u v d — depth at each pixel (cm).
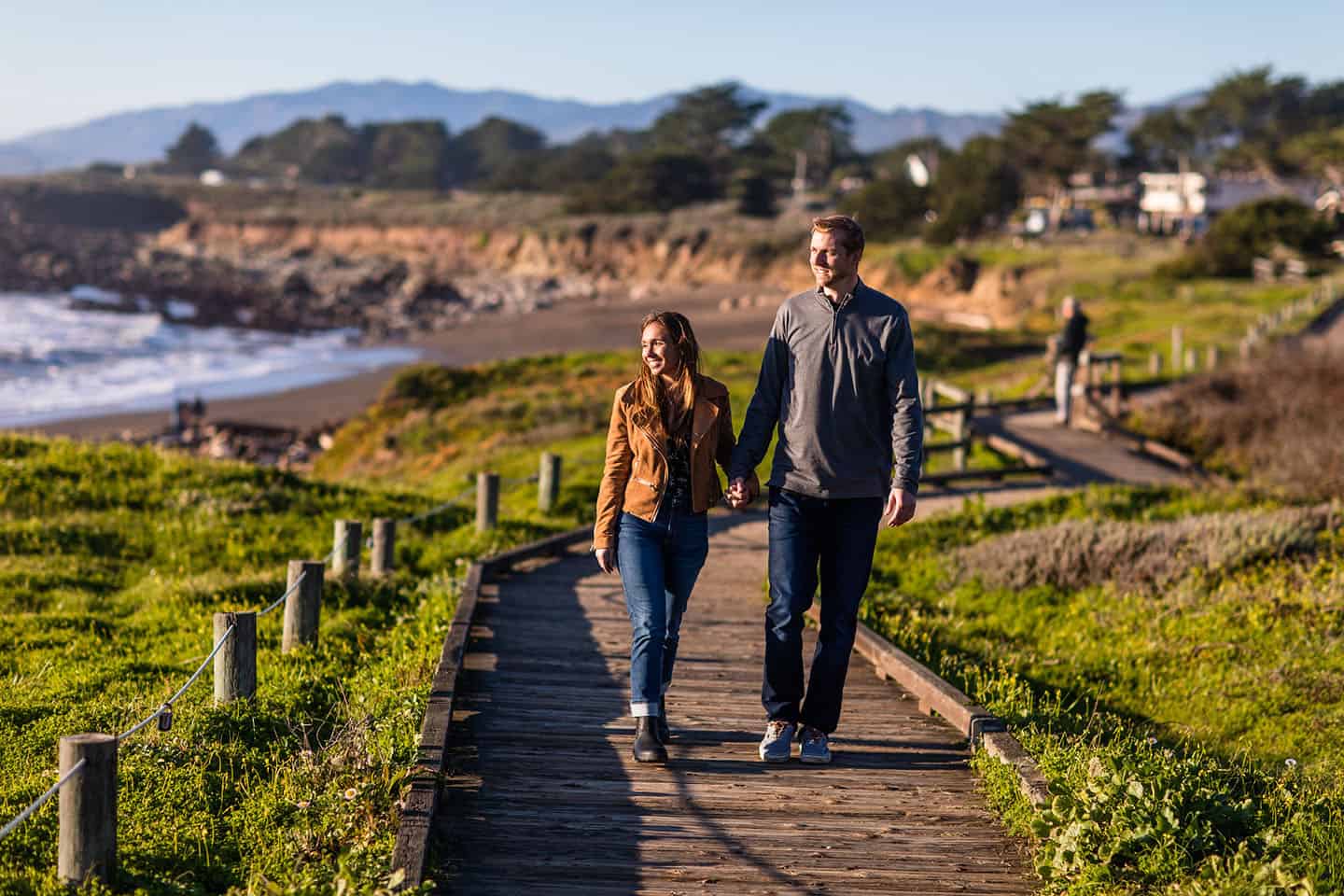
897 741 643
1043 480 1778
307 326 8500
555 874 470
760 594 1080
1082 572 1212
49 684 770
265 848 495
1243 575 1161
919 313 7556
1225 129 15112
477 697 698
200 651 869
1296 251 6894
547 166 18925
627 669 779
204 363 6141
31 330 7425
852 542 563
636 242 12162
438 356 6769
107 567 1203
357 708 666
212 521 1352
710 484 580
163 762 590
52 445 1620
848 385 543
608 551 582
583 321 8612
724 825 522
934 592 1187
